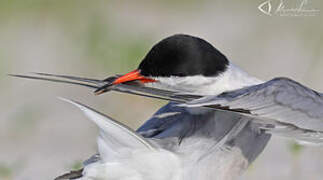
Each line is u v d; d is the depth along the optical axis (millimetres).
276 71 17297
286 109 7555
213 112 8562
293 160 12312
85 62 16984
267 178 12047
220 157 8586
